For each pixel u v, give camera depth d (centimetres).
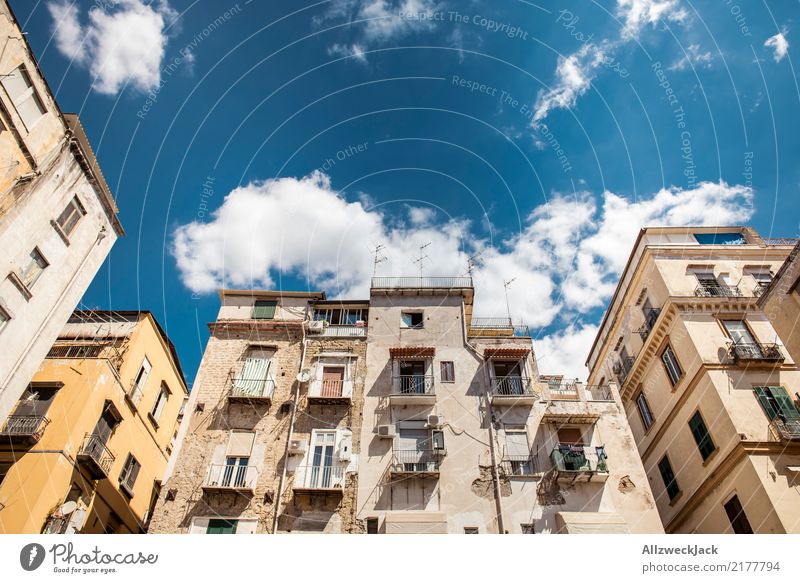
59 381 2738
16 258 2292
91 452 2648
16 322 2294
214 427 2605
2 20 2148
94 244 2781
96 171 2736
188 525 2295
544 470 2483
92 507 2669
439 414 2666
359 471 2483
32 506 2316
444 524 2284
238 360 2878
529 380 2761
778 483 2375
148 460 3266
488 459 2517
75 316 3262
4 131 2212
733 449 2548
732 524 2516
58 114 2486
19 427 2530
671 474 3044
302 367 2845
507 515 2341
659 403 3228
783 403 2648
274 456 2517
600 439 2594
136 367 3156
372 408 2700
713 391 2738
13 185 2256
